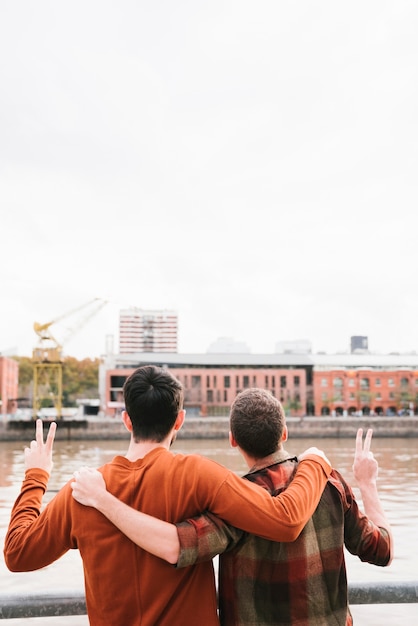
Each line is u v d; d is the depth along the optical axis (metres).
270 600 1.94
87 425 76.19
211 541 1.83
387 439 77.62
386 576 11.25
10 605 2.04
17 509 2.16
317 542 2.00
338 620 1.99
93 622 1.93
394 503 21.95
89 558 1.91
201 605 1.90
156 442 2.06
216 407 97.62
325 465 2.11
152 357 103.50
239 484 1.91
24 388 138.88
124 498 1.92
